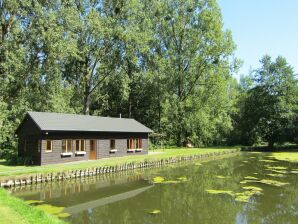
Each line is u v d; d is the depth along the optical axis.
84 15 46.84
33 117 31.62
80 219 16.78
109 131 37.59
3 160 34.53
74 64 48.19
